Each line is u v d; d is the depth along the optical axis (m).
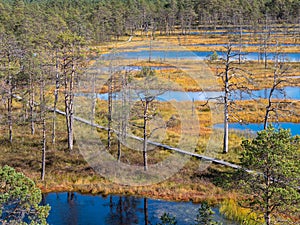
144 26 120.56
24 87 41.91
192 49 100.75
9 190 16.16
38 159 35.38
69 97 40.97
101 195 31.03
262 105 55.97
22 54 41.00
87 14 103.62
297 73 77.81
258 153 17.73
